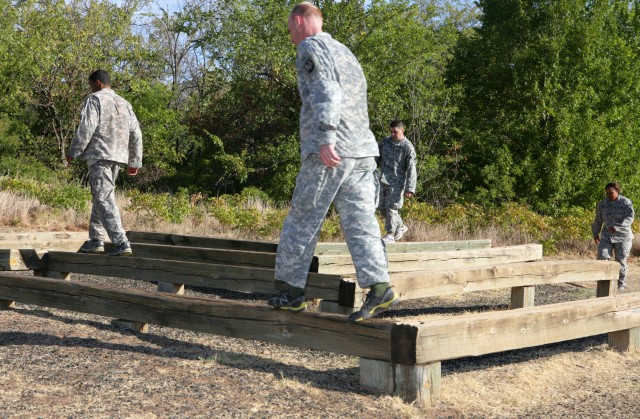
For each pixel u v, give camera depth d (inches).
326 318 167.2
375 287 154.1
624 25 1021.8
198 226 588.4
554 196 895.1
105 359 177.2
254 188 1061.1
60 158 1087.6
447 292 241.8
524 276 274.5
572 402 167.9
